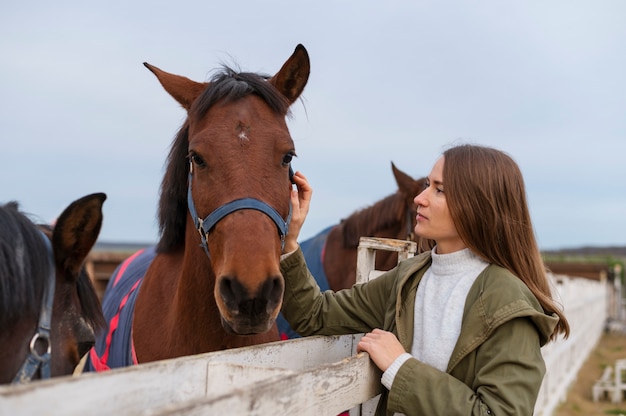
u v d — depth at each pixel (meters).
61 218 1.54
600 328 18.95
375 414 1.90
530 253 1.87
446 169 1.89
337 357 2.13
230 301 1.87
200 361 1.38
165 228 2.63
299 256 2.20
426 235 1.93
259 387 1.13
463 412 1.59
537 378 1.65
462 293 1.82
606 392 9.73
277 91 2.31
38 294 1.46
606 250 73.81
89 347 1.63
